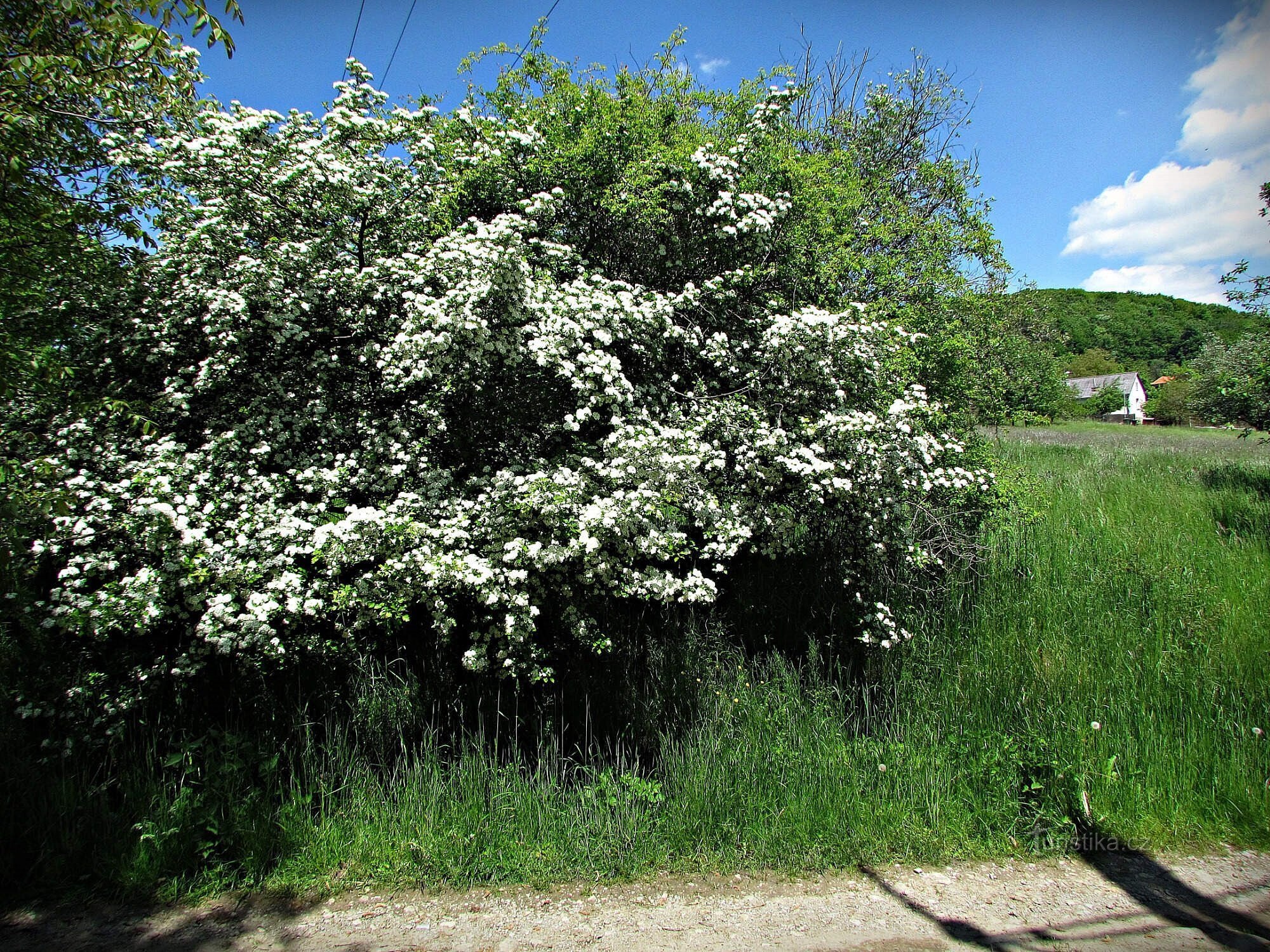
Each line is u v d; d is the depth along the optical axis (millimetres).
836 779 3996
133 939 2898
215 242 4766
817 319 5027
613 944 2881
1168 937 2980
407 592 3881
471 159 5371
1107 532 7656
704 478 4613
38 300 4328
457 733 4301
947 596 5887
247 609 3795
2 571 3658
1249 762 4242
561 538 4156
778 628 5590
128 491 4090
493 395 4906
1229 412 11359
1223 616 5832
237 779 3676
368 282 4918
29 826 3309
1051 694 4879
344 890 3248
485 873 3346
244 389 4980
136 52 3674
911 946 2895
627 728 4430
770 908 3145
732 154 5684
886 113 9344
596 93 5520
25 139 3805
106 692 3842
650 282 5766
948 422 6668
